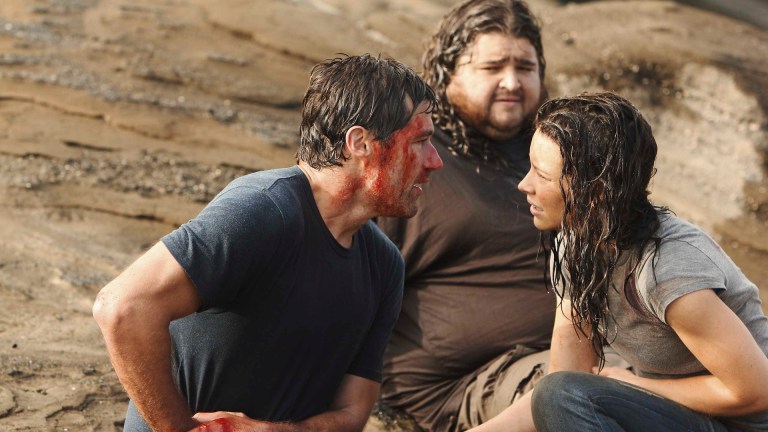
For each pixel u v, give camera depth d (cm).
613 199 467
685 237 473
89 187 1043
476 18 688
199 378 488
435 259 684
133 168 1106
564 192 475
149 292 434
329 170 479
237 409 493
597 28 1772
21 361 679
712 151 1505
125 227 981
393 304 532
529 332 669
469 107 688
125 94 1295
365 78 475
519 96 689
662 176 1446
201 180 1109
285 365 490
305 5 1942
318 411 520
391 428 684
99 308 435
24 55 1370
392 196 483
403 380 696
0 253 869
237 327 475
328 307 487
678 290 461
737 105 1570
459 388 678
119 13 1677
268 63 1559
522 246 677
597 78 1606
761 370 461
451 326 677
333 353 505
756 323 489
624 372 521
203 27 1680
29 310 772
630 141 466
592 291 483
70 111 1216
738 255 1280
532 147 491
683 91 1608
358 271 499
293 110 1391
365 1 2045
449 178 683
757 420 490
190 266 438
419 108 483
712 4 2162
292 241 464
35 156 1087
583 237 475
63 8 1642
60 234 934
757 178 1454
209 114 1291
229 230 444
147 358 440
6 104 1210
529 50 692
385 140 474
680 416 491
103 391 661
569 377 502
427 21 1889
